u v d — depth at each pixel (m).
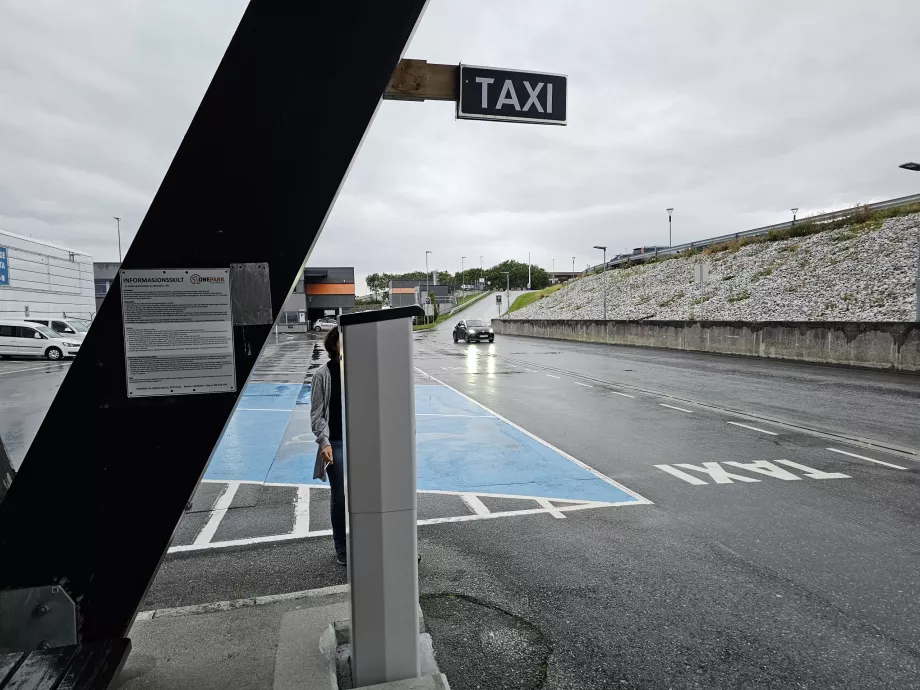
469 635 3.01
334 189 2.08
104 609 2.13
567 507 5.09
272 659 2.55
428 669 2.59
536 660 2.79
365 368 2.10
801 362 17.00
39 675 1.87
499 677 2.65
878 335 14.73
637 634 3.02
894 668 2.72
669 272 39.47
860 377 13.53
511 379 14.94
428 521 4.74
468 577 3.70
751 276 29.05
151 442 2.10
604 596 3.44
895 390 11.60
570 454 7.04
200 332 2.08
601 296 43.25
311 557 4.05
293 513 5.03
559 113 3.72
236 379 2.12
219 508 5.15
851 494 5.41
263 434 8.48
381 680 2.22
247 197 2.05
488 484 5.81
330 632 2.74
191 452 2.12
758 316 23.47
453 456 6.98
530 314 51.47
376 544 2.17
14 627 2.10
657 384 13.40
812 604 3.34
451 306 81.25
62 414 2.06
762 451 7.09
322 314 62.47
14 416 9.84
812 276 25.03
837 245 27.12
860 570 3.79
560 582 3.62
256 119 2.03
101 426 2.07
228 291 2.07
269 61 2.01
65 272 35.94
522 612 3.25
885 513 4.89
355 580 2.18
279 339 39.56
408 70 3.53
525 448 7.37
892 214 27.31
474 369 17.55
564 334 33.88
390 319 2.11
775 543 4.25
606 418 9.38
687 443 7.57
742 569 3.81
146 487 2.11
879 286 20.91
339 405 3.82
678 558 3.99
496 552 4.10
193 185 2.03
